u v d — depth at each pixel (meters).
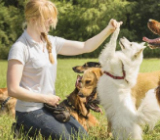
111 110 3.54
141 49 3.38
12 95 3.01
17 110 3.24
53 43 3.45
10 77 3.00
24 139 3.14
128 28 32.31
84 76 3.89
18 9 30.70
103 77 3.63
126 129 3.37
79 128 3.33
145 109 3.28
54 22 3.15
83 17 29.69
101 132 4.20
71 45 3.52
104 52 3.53
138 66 3.51
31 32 3.14
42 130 3.14
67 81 8.11
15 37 30.06
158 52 26.64
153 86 4.16
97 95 3.71
